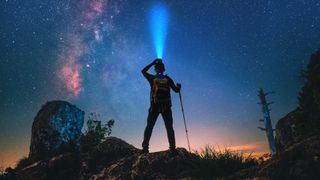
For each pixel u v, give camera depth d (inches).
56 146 202.5
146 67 139.6
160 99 134.7
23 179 167.5
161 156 142.3
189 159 138.6
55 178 165.0
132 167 143.3
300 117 151.7
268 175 112.7
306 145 110.8
